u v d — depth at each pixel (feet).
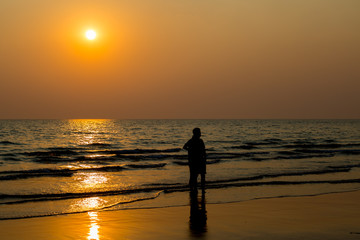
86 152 92.12
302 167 60.95
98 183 45.19
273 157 76.43
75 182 45.70
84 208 32.60
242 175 51.93
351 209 32.83
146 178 49.39
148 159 73.92
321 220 28.89
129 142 131.85
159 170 57.06
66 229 26.14
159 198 37.01
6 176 48.01
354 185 44.80
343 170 57.11
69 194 38.40
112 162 70.08
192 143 38.50
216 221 28.66
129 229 26.27
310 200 36.55
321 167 60.95
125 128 283.59
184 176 51.26
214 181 46.80
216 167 60.54
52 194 38.04
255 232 25.46
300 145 111.45
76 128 280.72
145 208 32.94
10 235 24.61
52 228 26.35
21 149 101.14
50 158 74.84
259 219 29.25
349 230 25.88
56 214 30.40
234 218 29.60
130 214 30.73
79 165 65.72
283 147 110.42
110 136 172.45
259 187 43.06
